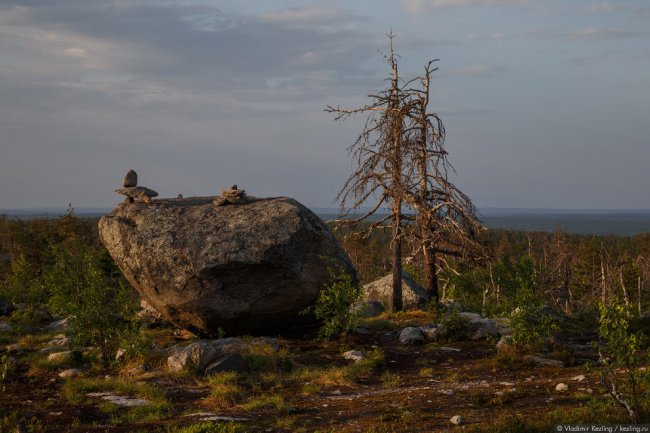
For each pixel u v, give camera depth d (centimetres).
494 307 2544
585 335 2148
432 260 2947
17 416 1194
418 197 2812
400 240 2847
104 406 1262
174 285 2005
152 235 2059
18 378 1562
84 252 1956
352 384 1491
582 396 1218
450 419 1111
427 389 1408
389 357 1811
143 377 1536
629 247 8662
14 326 2389
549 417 1047
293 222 2077
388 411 1209
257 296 2025
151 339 1952
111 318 1783
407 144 2798
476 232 2841
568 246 5438
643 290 4434
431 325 2222
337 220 2959
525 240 9075
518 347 1784
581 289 5159
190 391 1430
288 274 2023
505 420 1036
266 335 2134
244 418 1194
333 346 1950
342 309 2005
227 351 1631
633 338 971
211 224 2088
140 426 1151
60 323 2444
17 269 3145
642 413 1007
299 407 1280
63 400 1346
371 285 3328
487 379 1498
